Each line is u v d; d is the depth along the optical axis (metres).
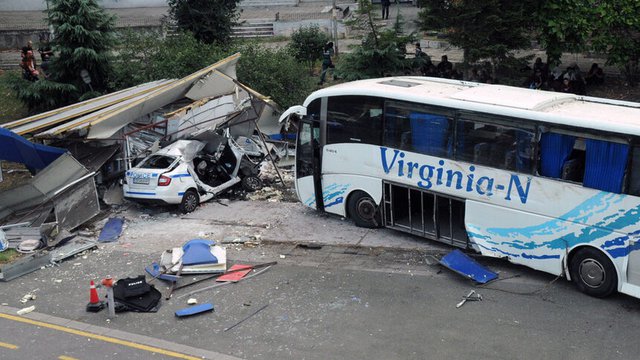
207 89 19.03
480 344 9.73
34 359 9.86
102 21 23.67
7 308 11.59
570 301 10.96
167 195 15.66
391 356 9.50
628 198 10.34
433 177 12.88
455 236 13.09
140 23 33.16
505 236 12.02
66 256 13.69
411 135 13.08
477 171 12.16
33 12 37.91
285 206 16.33
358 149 14.03
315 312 10.97
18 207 15.47
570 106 11.84
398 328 10.30
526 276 11.98
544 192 11.30
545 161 11.27
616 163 10.40
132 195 15.92
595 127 10.54
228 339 10.23
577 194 10.91
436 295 11.38
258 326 10.60
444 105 12.41
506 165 11.77
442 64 22.75
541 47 22.09
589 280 11.03
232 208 16.41
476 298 11.18
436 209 13.07
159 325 10.79
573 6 20.83
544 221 11.40
